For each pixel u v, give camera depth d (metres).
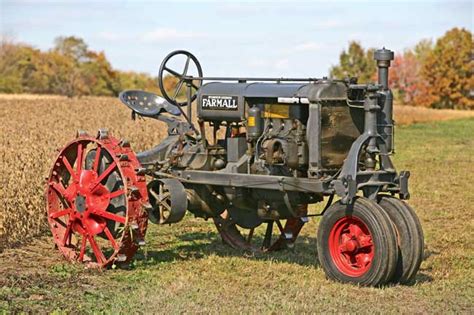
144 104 10.57
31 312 7.35
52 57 92.88
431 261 9.84
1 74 88.50
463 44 88.81
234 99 9.24
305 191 8.50
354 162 8.20
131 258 9.29
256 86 9.16
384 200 8.55
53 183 10.09
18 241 11.29
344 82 8.59
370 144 8.43
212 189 9.70
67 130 21.42
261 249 10.48
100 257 9.38
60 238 10.09
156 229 12.13
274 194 9.04
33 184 12.23
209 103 9.49
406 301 7.77
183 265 9.45
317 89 8.43
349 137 8.69
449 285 8.49
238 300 7.77
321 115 8.45
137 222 8.98
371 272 8.13
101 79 93.94
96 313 7.27
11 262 9.78
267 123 9.05
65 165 9.99
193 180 9.48
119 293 8.06
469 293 8.15
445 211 14.30
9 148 15.04
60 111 34.59
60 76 88.44
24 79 88.75
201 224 12.61
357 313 7.31
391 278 8.31
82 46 99.31
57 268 9.27
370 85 8.37
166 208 9.45
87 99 51.38
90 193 9.39
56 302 7.71
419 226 8.34
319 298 7.80
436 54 90.44
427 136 38.91
